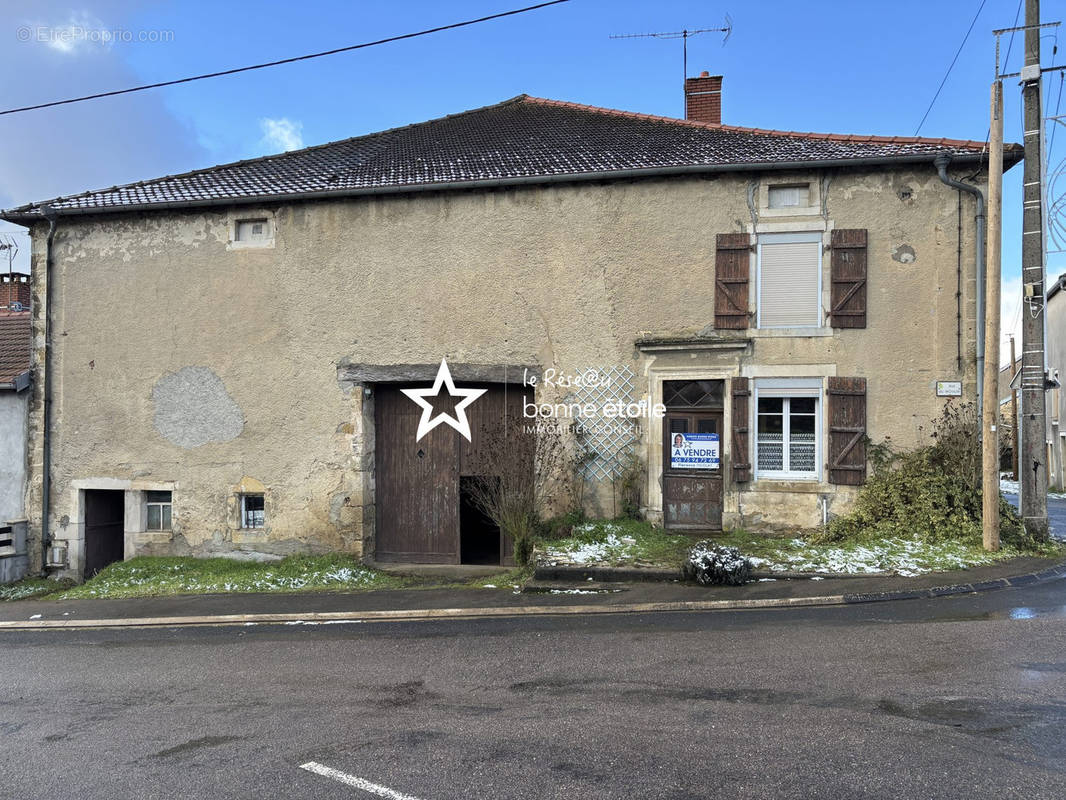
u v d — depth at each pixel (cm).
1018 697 455
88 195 1253
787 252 1023
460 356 1108
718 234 1038
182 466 1177
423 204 1123
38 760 433
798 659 551
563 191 1084
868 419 993
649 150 1142
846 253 1001
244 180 1249
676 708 464
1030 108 935
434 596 877
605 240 1070
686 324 1045
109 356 1205
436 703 498
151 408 1189
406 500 1156
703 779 363
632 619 710
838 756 382
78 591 1055
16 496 1222
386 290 1130
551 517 1053
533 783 368
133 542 1185
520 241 1095
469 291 1108
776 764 376
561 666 569
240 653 675
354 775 388
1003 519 939
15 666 671
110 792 383
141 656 687
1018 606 680
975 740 396
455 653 627
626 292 1063
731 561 813
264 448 1155
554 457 1059
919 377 982
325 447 1139
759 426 1031
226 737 455
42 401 1217
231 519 1159
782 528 1006
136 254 1201
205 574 1094
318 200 1146
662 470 1052
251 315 1165
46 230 1233
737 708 457
